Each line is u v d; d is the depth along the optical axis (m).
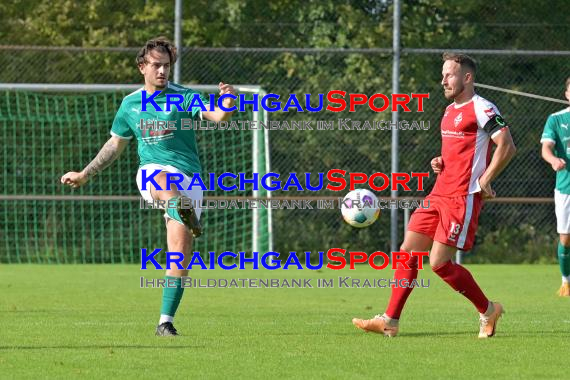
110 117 59.44
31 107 59.22
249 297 35.69
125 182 56.75
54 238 56.50
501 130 22.88
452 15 57.19
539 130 56.91
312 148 56.06
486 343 22.62
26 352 20.89
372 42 56.38
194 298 35.19
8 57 57.94
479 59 56.38
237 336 23.81
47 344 22.22
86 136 59.06
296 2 56.81
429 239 23.92
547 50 56.81
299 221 56.59
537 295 36.94
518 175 57.25
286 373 18.41
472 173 23.31
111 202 58.69
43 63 58.09
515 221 57.94
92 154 59.31
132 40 58.75
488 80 56.53
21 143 59.12
